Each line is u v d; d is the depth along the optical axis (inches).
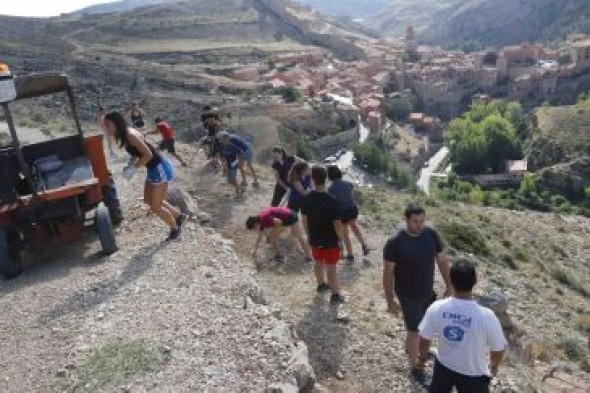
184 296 329.7
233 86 3767.2
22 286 371.2
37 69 3339.1
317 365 313.0
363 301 403.2
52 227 402.9
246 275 363.6
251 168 656.4
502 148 3435.0
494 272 674.8
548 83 5014.8
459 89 5413.4
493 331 216.5
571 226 1380.4
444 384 225.0
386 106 4621.1
